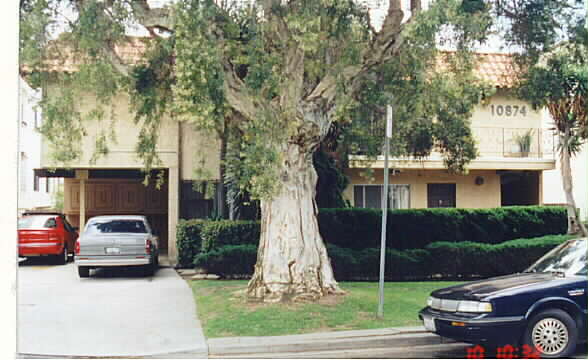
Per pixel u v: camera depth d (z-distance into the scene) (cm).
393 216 1767
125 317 1095
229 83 1114
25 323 1052
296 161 1187
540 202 2084
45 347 897
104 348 891
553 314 790
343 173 1875
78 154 1323
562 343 790
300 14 1016
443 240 1781
